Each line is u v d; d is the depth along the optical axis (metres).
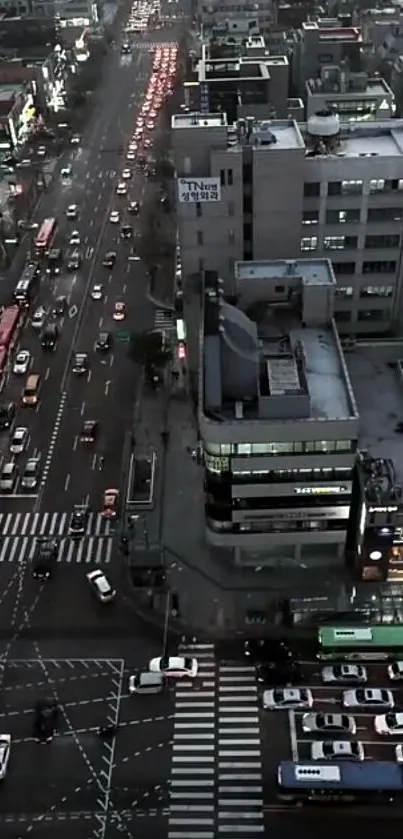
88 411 133.00
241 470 92.81
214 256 118.69
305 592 99.88
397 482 96.12
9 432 128.88
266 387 95.12
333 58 198.25
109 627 97.62
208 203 112.50
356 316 126.50
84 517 113.19
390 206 114.44
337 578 101.56
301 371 93.81
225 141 111.25
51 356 146.62
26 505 116.06
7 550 109.00
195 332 125.81
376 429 105.06
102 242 185.88
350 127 122.50
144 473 119.19
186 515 112.25
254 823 77.56
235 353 94.50
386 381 113.12
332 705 87.88
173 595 99.88
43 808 79.62
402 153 112.94
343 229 116.75
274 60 175.00
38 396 136.25
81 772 82.62
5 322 150.00
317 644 93.62
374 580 100.56
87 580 103.88
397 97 195.50
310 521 98.56
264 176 109.94
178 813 78.88
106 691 90.50
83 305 161.62
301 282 105.38
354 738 84.50
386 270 120.94
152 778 81.94
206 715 87.69
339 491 95.19
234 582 101.88
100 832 77.50
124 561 106.31
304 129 120.31
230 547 104.62
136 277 171.00
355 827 76.69
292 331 106.00
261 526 99.00
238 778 81.56
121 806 79.62
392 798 78.12
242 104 158.50
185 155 112.88
